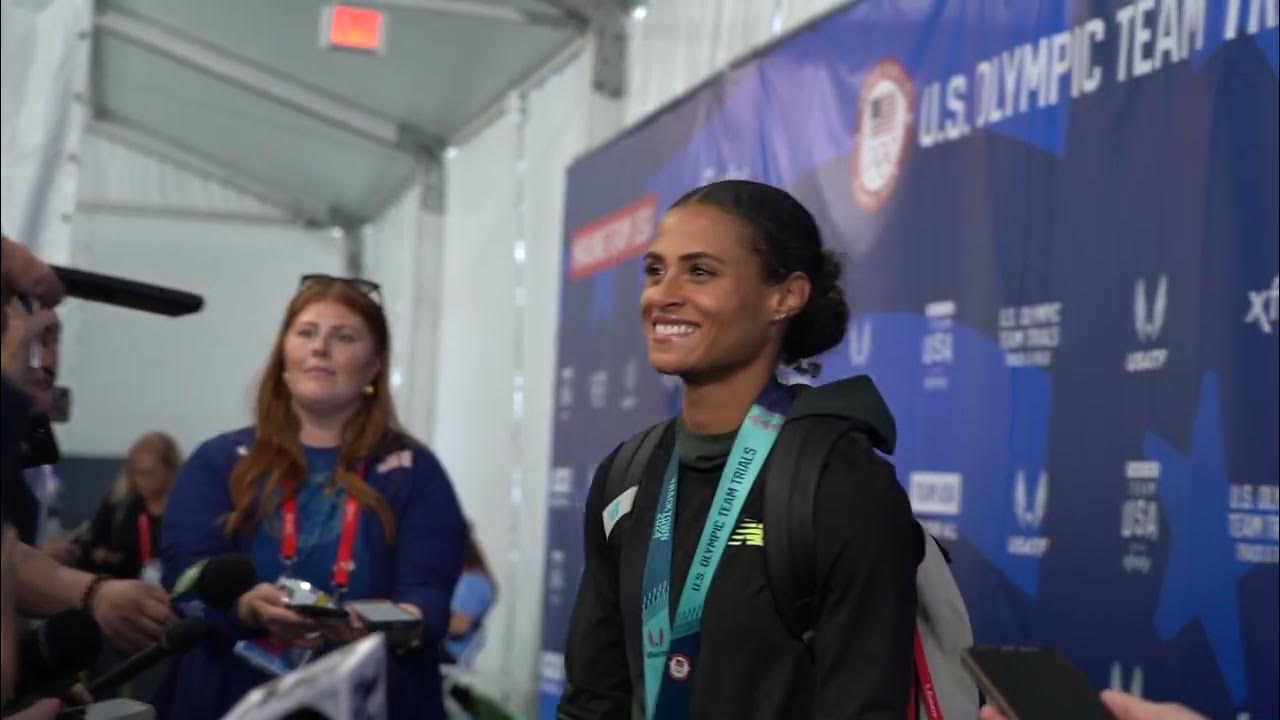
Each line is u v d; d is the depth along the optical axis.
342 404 2.82
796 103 4.68
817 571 1.61
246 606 2.55
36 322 1.18
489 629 8.73
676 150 5.68
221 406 13.90
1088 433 3.20
